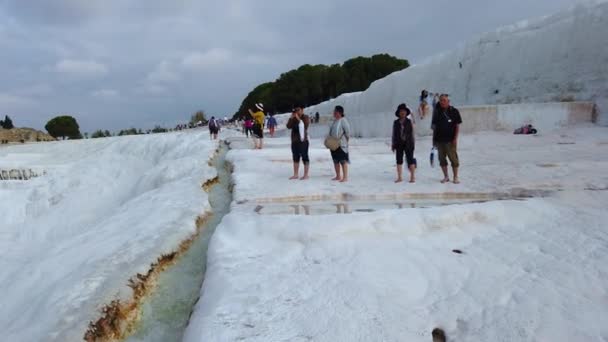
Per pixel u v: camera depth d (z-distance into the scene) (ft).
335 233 17.61
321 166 36.09
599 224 18.92
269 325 11.40
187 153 61.46
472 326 11.57
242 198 24.39
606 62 67.00
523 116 58.75
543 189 24.79
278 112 225.35
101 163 77.71
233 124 185.88
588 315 11.78
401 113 27.02
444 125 26.40
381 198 24.40
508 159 37.29
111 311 13.03
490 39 90.84
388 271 14.49
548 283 13.62
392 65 198.90
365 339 10.80
